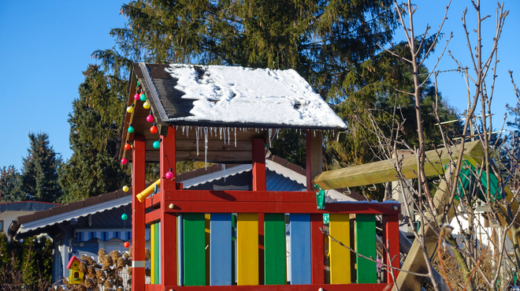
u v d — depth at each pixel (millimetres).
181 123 4340
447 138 3031
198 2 20234
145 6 21422
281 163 12539
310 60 21062
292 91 5535
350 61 20547
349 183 4402
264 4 20312
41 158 48656
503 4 2674
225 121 4477
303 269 4621
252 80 5738
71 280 10422
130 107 6156
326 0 21359
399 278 3582
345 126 4750
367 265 4734
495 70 2779
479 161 3250
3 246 15289
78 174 31359
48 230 13906
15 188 49031
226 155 7172
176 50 20031
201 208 4473
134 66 5598
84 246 12805
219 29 20359
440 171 3410
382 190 18828
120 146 7227
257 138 6250
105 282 10336
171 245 4434
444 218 2660
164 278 4387
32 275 15500
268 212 4594
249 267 4523
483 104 2762
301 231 4668
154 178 23141
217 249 4488
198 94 5000
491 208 2930
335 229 4730
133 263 6121
